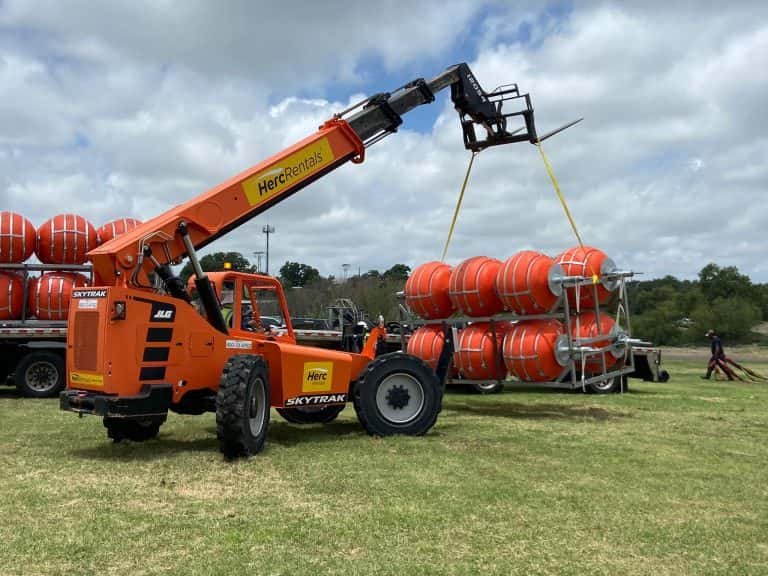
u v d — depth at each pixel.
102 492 4.97
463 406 10.83
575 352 9.49
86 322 6.12
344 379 7.77
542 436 7.67
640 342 10.70
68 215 11.88
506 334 9.95
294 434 7.68
